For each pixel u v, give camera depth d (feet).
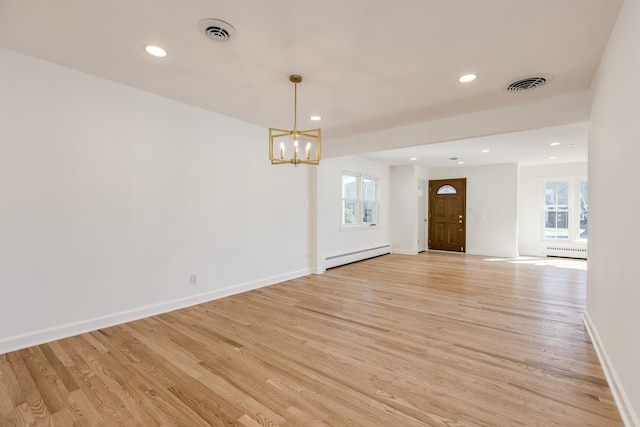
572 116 10.35
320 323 10.30
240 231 14.07
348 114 12.76
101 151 9.75
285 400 6.19
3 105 8.03
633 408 5.24
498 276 17.47
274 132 15.62
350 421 5.58
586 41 7.29
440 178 28.35
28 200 8.43
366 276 17.56
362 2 5.99
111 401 6.12
